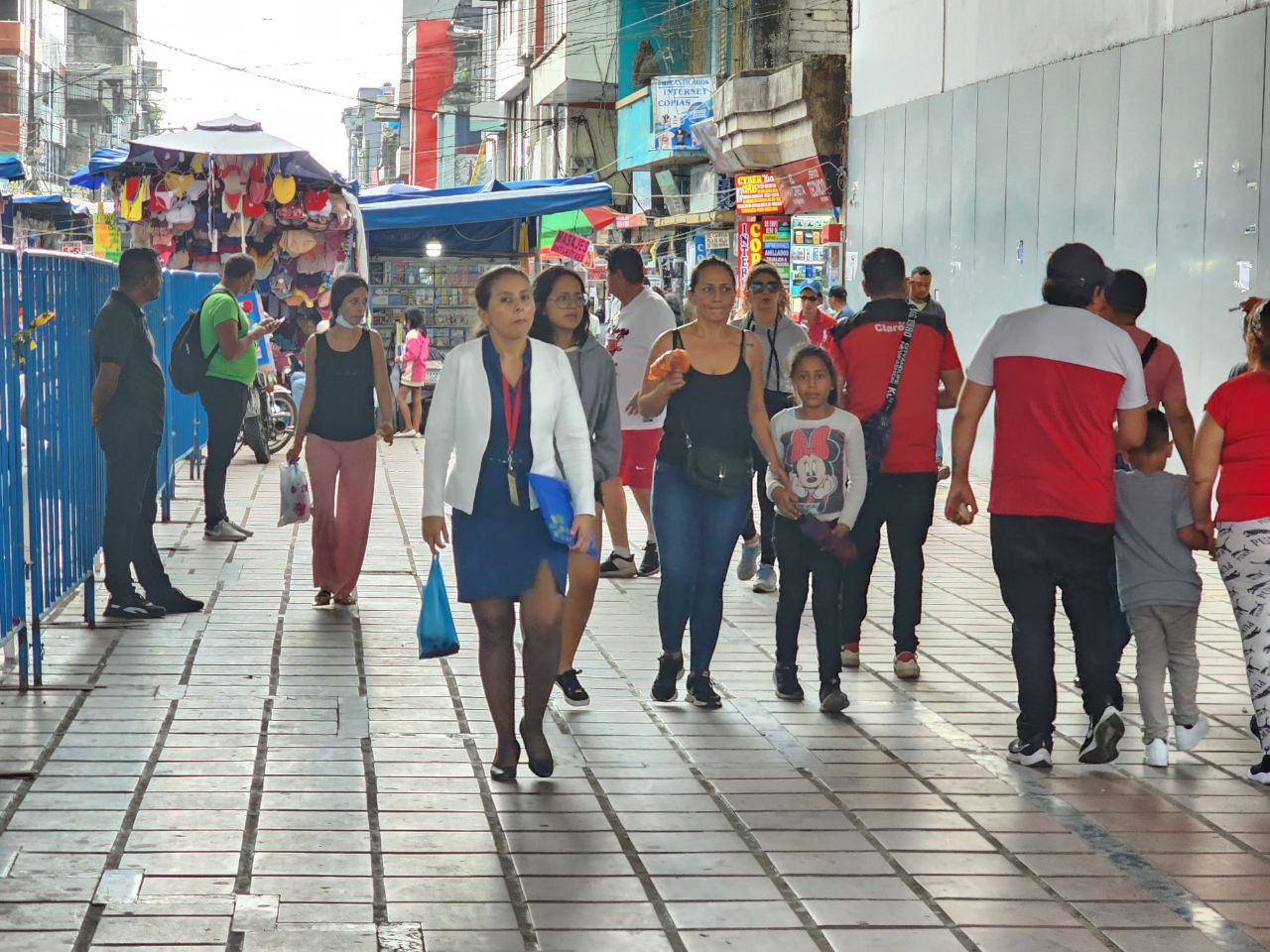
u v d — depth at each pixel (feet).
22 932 13.10
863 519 23.59
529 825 16.35
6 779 17.40
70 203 111.55
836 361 23.41
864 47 66.85
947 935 13.62
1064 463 18.78
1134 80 45.03
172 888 14.24
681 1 127.85
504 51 169.48
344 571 28.07
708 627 21.57
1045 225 50.49
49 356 23.07
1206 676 24.12
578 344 22.17
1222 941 13.60
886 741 20.04
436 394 17.84
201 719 20.18
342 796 17.11
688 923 13.76
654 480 21.86
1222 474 18.75
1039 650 18.97
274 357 61.52
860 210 67.46
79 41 290.35
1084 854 15.80
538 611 17.76
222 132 58.44
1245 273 39.52
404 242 80.33
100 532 27.40
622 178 135.33
